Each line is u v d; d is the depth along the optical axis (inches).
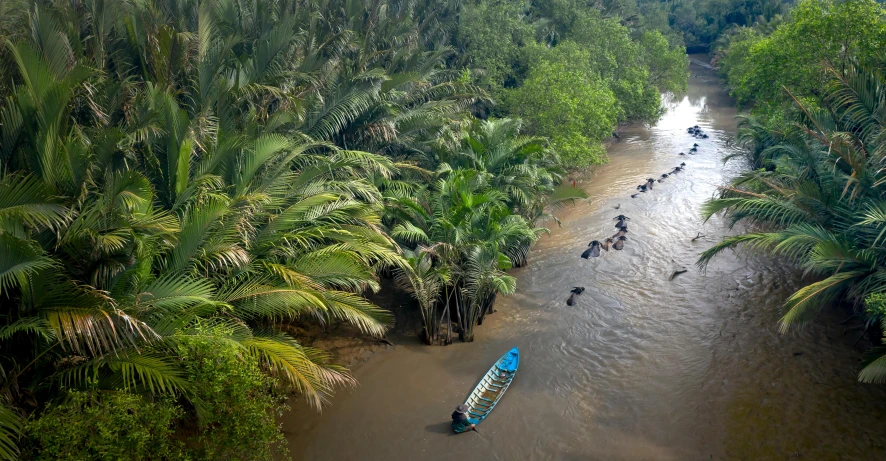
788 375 502.0
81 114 472.1
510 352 537.3
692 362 528.4
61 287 318.3
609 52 1505.9
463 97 946.7
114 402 308.8
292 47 692.1
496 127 802.8
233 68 613.6
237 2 775.1
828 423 440.5
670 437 433.7
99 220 353.4
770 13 2632.9
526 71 1320.1
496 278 547.8
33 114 362.3
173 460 324.8
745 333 573.3
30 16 486.6
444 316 603.5
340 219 522.6
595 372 518.0
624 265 745.0
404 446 427.8
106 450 289.0
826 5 906.1
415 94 847.7
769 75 995.9
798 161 634.2
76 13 606.2
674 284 687.7
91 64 518.6
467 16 1264.8
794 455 410.3
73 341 328.8
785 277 689.6
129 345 347.9
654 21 2684.5
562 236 861.8
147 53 583.8
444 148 753.6
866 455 406.0
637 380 504.4
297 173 523.5
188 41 556.7
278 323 546.9
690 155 1332.4
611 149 1446.9
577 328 594.2
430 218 599.8
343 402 476.7
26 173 374.0
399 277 586.6
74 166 373.4
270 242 450.0
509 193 729.0
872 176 511.8
